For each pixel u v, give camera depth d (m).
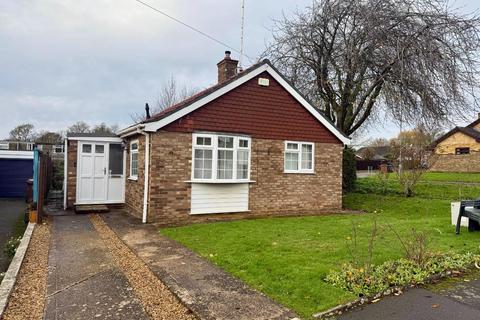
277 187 13.05
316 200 13.98
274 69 12.78
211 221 11.16
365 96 17.69
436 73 14.84
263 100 12.69
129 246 7.59
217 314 4.21
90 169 13.34
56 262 6.35
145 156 10.80
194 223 10.70
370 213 13.73
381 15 15.71
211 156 11.62
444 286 5.16
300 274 5.48
